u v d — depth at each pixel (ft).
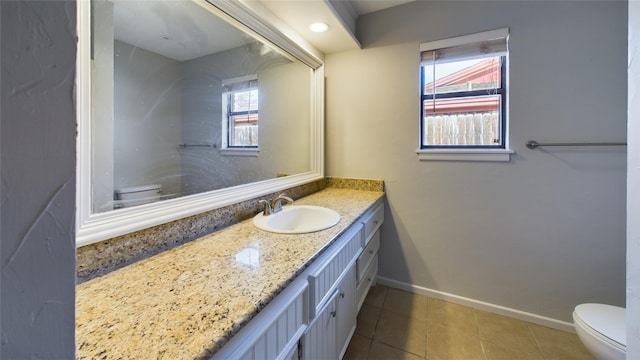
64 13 0.94
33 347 0.89
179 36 3.60
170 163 3.49
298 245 3.40
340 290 4.13
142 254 2.99
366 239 5.49
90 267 2.54
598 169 5.15
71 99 0.97
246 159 4.85
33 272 0.89
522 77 5.55
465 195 6.23
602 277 5.23
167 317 1.94
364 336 5.41
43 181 0.90
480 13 5.85
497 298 6.08
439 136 6.52
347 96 7.29
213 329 1.82
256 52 5.10
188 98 3.75
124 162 2.94
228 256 3.05
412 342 5.25
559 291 5.56
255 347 2.18
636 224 2.03
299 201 5.98
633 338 2.06
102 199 2.71
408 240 6.87
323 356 3.52
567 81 5.23
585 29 5.08
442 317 5.98
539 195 5.58
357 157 7.27
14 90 0.82
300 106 6.51
